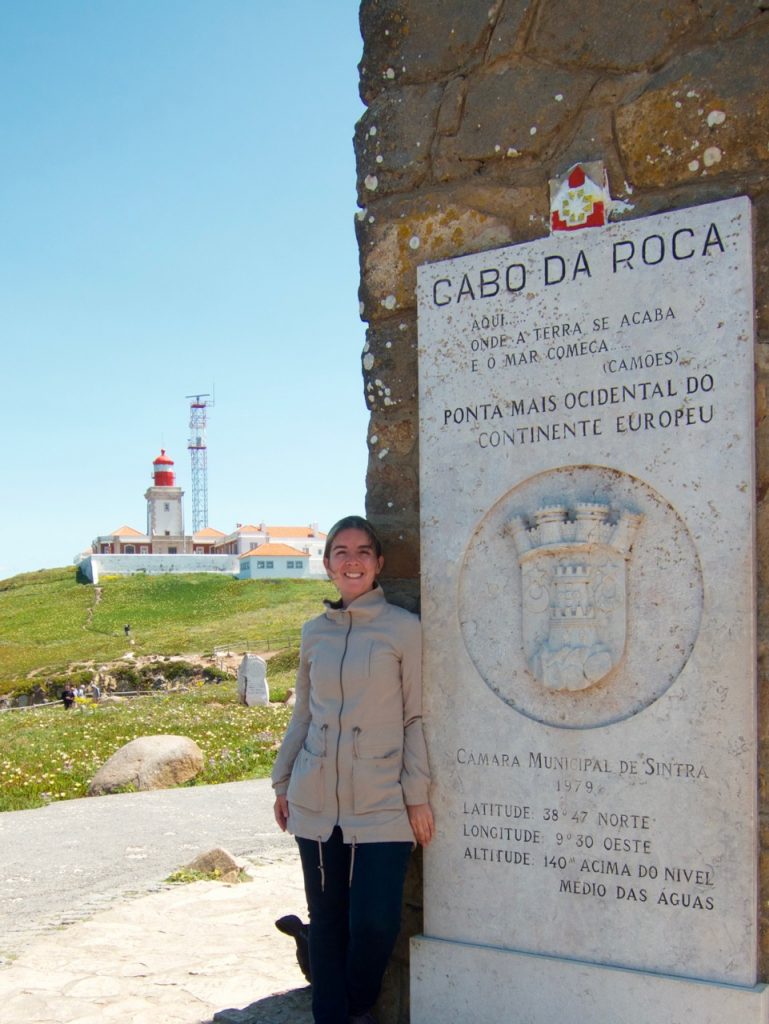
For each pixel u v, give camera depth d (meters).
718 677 2.96
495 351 3.44
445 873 3.44
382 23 3.83
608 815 3.13
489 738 3.36
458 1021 3.36
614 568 3.15
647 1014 3.00
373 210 3.82
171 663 37.91
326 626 3.53
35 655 49.78
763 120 3.03
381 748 3.39
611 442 3.19
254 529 91.56
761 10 3.05
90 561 79.44
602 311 3.23
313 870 3.44
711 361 3.03
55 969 4.44
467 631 3.43
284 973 4.36
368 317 3.85
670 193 3.19
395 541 3.74
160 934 5.01
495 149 3.53
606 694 3.16
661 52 3.22
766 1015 2.85
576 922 3.17
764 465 2.98
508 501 3.39
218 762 12.30
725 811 2.94
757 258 3.02
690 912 2.98
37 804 10.22
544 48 3.46
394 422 3.77
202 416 104.88
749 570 2.94
